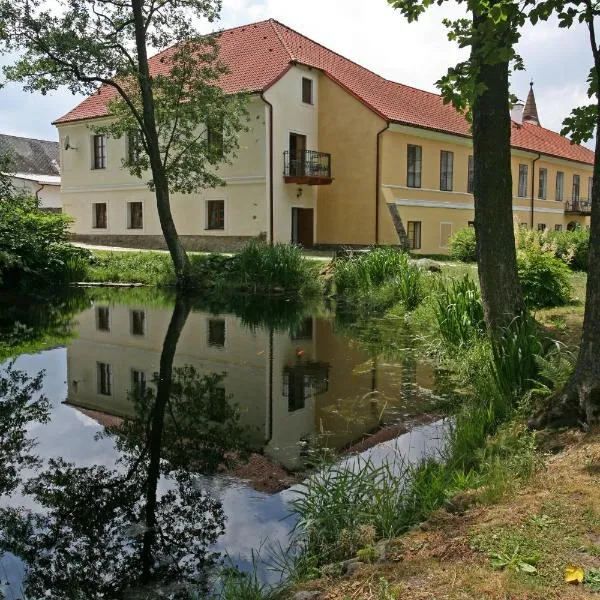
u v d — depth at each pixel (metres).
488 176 8.11
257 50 28.95
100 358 11.02
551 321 11.41
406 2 6.39
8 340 12.73
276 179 26.92
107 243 32.66
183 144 22.25
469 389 8.11
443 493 4.47
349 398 8.16
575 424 5.29
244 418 7.52
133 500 5.35
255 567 4.21
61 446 6.71
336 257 19.86
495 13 5.56
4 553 4.56
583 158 43.34
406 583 3.08
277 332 13.34
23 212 22.31
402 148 28.28
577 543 3.27
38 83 19.53
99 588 4.12
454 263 21.92
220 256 22.23
